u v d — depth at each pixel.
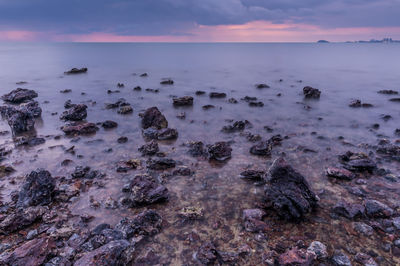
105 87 35.06
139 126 18.53
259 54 126.69
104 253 6.08
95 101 26.47
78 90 32.72
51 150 13.78
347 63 74.19
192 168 11.90
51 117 20.80
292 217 8.28
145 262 6.58
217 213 8.66
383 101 27.55
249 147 14.62
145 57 98.38
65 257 6.54
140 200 8.97
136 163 12.02
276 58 96.62
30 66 61.44
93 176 10.97
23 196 8.88
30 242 6.59
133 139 15.84
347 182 10.59
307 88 29.70
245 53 137.38
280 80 41.38
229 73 51.66
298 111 23.27
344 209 8.46
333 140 15.76
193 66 65.12
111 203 9.00
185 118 20.77
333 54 128.62
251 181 10.77
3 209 8.56
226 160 12.83
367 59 90.81
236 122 18.59
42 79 41.50
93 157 13.00
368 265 6.40
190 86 36.81
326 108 24.42
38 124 18.86
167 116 21.34
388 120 20.39
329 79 43.31
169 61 80.12
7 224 7.49
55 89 33.12
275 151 13.96
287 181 8.64
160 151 13.90
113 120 20.05
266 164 12.36
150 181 9.70
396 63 73.69
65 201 9.19
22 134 16.53
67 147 14.23
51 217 8.21
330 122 19.83
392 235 7.47
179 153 13.73
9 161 12.34
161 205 9.05
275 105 25.56
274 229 7.83
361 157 12.55
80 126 17.16
